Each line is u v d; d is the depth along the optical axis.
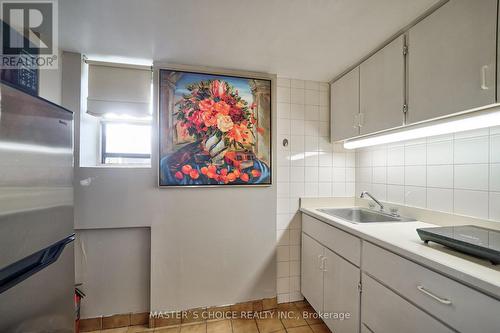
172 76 1.73
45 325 0.99
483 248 0.81
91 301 1.69
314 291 1.78
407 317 0.97
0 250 0.75
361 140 1.74
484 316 0.71
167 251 1.74
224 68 1.83
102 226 1.65
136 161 1.96
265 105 1.91
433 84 1.09
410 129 1.30
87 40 1.44
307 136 2.07
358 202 2.11
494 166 1.14
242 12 1.17
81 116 1.62
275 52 1.58
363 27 1.28
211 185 1.79
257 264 1.90
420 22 1.17
